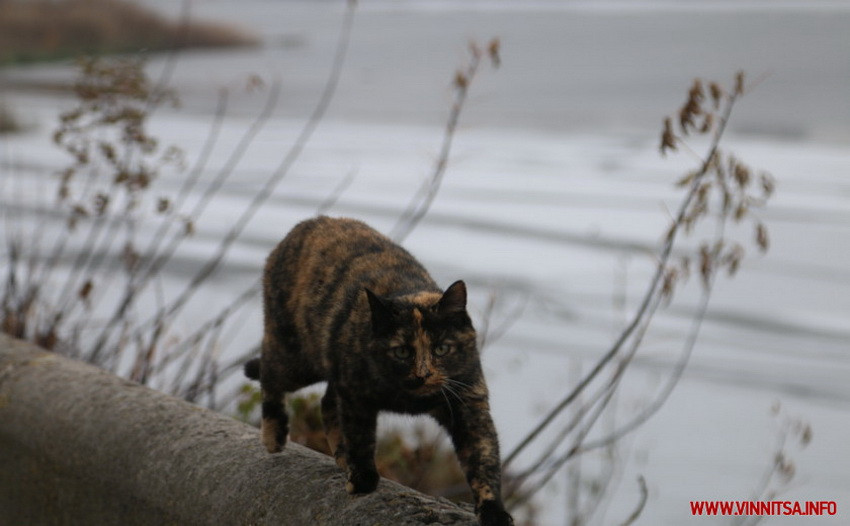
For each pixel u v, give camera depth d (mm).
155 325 7113
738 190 5602
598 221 16109
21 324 6750
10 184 17094
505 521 3324
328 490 3633
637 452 8078
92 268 9258
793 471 7148
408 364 3674
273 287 4387
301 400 5688
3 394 5004
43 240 13219
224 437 4195
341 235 4344
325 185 19094
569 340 10578
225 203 17266
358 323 3855
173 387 6418
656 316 11586
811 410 9102
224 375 7117
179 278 12227
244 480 3861
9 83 40812
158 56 46969
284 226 15750
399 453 5953
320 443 5578
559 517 6773
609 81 39875
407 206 17297
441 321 3734
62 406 4730
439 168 8266
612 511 7090
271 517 3662
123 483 4293
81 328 6926
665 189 18688
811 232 15078
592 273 13195
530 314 11359
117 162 7074
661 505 7188
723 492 7477
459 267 13430
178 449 4188
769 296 12320
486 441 3666
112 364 6688
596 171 20703
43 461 4719
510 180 19656
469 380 3766
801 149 23344
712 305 12000
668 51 50906
